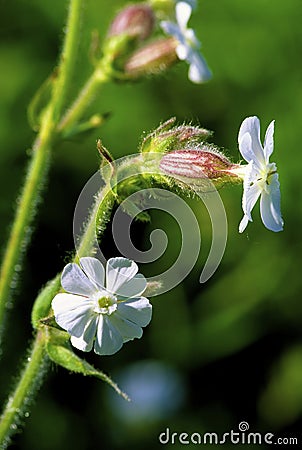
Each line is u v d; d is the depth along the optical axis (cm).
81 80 68
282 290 67
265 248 67
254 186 41
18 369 67
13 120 68
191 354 68
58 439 67
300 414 68
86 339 39
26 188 44
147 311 40
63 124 45
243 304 67
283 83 68
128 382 68
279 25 68
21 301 67
